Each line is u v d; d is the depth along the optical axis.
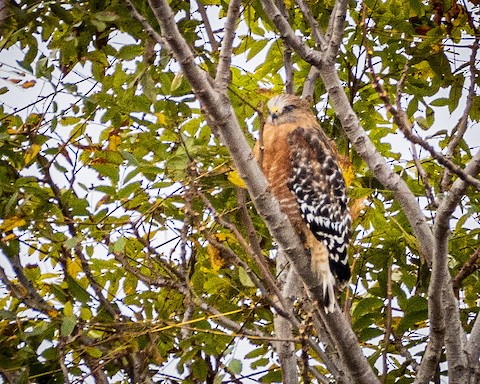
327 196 12.21
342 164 12.26
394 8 12.37
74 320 9.54
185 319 10.35
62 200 10.48
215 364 10.67
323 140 12.72
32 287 10.79
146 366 10.33
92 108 10.76
